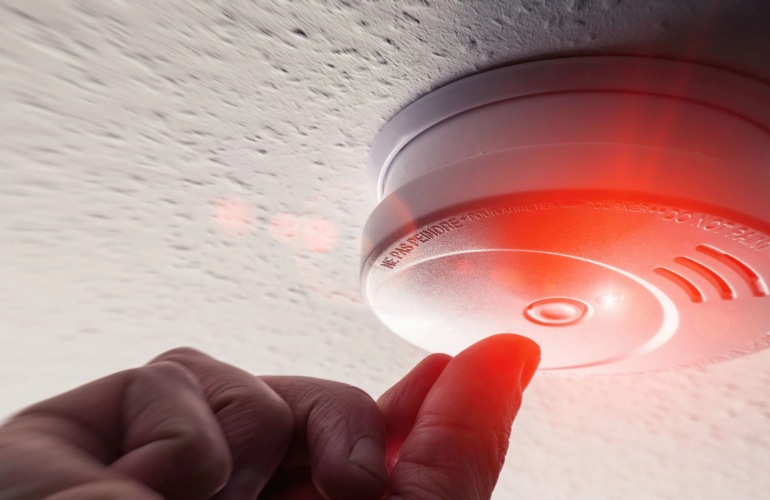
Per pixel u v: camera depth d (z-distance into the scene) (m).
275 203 0.52
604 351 0.48
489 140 0.37
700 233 0.31
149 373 0.28
